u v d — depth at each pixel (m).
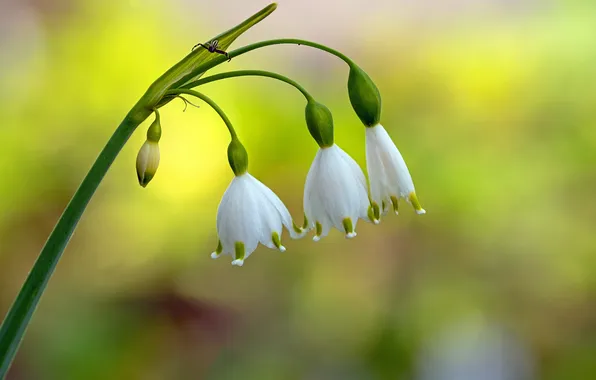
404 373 0.57
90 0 0.60
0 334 0.30
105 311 0.56
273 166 0.58
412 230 0.59
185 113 0.58
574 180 0.60
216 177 0.58
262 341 0.58
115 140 0.31
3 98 0.58
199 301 0.58
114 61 0.60
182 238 0.58
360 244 0.59
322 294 0.59
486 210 0.59
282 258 0.59
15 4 0.60
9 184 0.57
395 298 0.59
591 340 0.58
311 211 0.31
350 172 0.31
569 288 0.59
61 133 0.59
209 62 0.31
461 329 0.58
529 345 0.58
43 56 0.60
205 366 0.57
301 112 0.59
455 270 0.59
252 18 0.31
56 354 0.53
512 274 0.59
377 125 0.31
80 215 0.31
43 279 0.30
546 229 0.59
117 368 0.55
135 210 0.58
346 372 0.57
